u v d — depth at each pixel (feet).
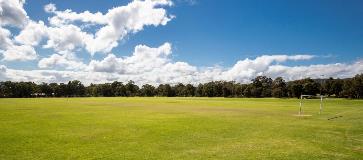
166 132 95.30
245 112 189.78
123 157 61.57
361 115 168.25
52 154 63.98
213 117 150.61
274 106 273.13
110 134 90.99
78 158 60.54
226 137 86.48
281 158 61.31
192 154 64.54
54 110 200.34
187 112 187.83
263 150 68.69
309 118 147.64
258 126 112.27
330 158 61.41
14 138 83.10
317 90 590.14
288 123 123.03
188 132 95.61
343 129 104.47
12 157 61.31
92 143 76.23
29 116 150.92
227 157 62.03
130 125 113.50
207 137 86.22
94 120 131.75
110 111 193.16
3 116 150.41
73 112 181.57
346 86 545.85
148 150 68.23
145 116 154.92
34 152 65.72
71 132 94.68
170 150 68.33
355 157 62.34
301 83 597.11
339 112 193.36
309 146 73.41
